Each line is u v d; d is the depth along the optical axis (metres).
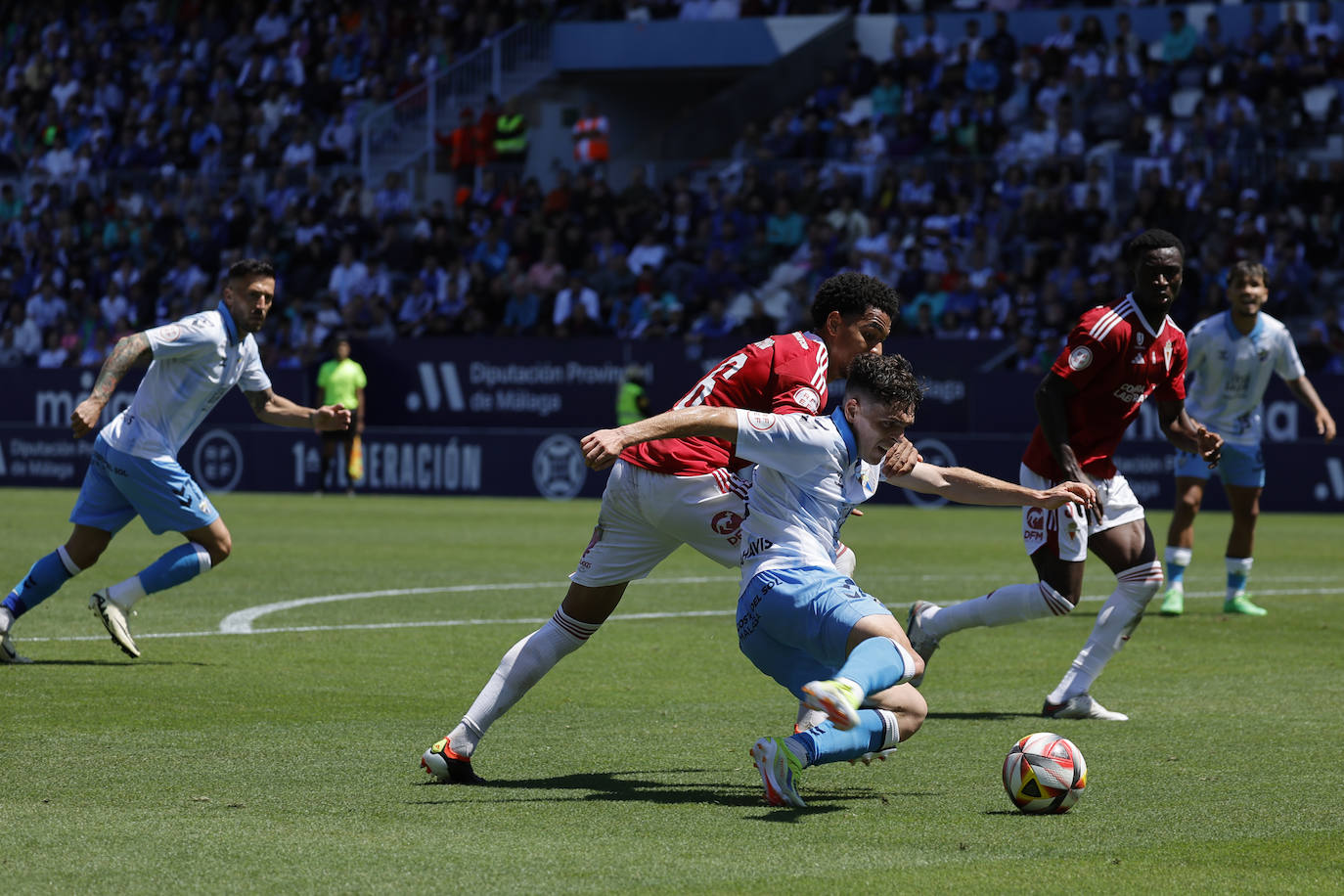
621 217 52.78
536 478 46.88
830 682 8.27
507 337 48.62
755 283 50.19
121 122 64.75
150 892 7.37
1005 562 27.09
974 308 45.81
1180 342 13.58
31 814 9.00
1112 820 9.10
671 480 10.27
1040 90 52.47
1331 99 48.47
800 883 7.64
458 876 7.70
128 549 28.84
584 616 10.49
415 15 63.81
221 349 14.73
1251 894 7.54
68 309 56.50
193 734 11.62
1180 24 52.84
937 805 9.52
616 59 62.34
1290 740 11.74
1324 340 42.78
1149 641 17.88
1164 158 46.72
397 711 12.77
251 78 64.12
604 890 7.48
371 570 24.92
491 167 56.03
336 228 54.78
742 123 59.06
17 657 15.09
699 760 10.88
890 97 54.44
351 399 45.88
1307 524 36.69
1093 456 13.25
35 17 69.88
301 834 8.56
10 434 51.38
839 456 9.25
